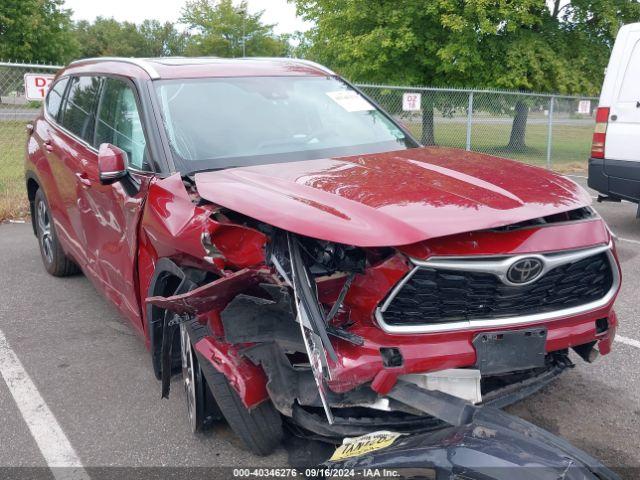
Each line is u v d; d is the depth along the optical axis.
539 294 3.02
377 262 2.78
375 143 4.30
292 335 2.96
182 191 3.45
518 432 2.57
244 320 2.98
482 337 2.89
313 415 2.97
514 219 2.84
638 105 7.45
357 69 19.62
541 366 3.04
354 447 2.79
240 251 3.00
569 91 19.02
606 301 3.23
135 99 4.19
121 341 5.04
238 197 3.06
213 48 46.44
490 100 15.05
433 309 2.84
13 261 7.18
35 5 30.58
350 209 2.87
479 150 15.15
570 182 3.49
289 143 4.06
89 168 4.63
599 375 4.30
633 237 8.07
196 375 3.40
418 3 18.25
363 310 2.78
